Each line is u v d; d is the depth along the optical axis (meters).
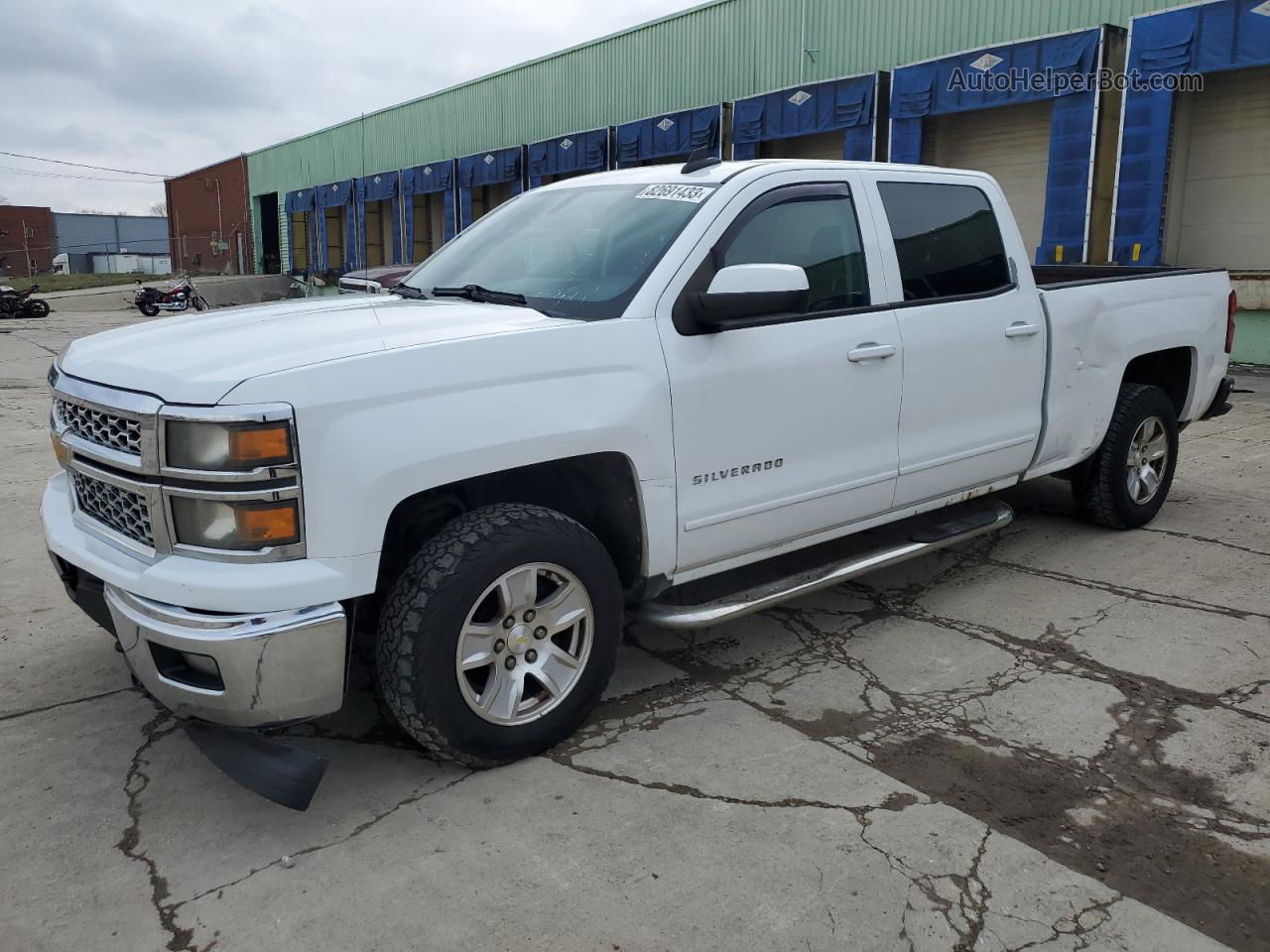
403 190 32.06
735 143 19.20
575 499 3.43
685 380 3.27
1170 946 2.31
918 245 4.17
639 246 3.46
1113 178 13.89
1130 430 5.26
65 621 4.32
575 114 24.12
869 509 4.02
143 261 88.62
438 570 2.80
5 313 28.47
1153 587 4.65
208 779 3.05
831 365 3.71
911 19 16.19
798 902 2.45
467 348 2.83
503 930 2.36
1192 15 12.43
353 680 3.72
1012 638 4.10
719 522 3.47
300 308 3.56
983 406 4.39
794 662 3.89
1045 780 3.01
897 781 3.01
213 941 2.34
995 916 2.41
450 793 2.95
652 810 2.85
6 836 2.76
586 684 3.19
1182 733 3.29
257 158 44.94
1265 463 7.20
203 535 2.59
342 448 2.60
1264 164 12.78
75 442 2.93
